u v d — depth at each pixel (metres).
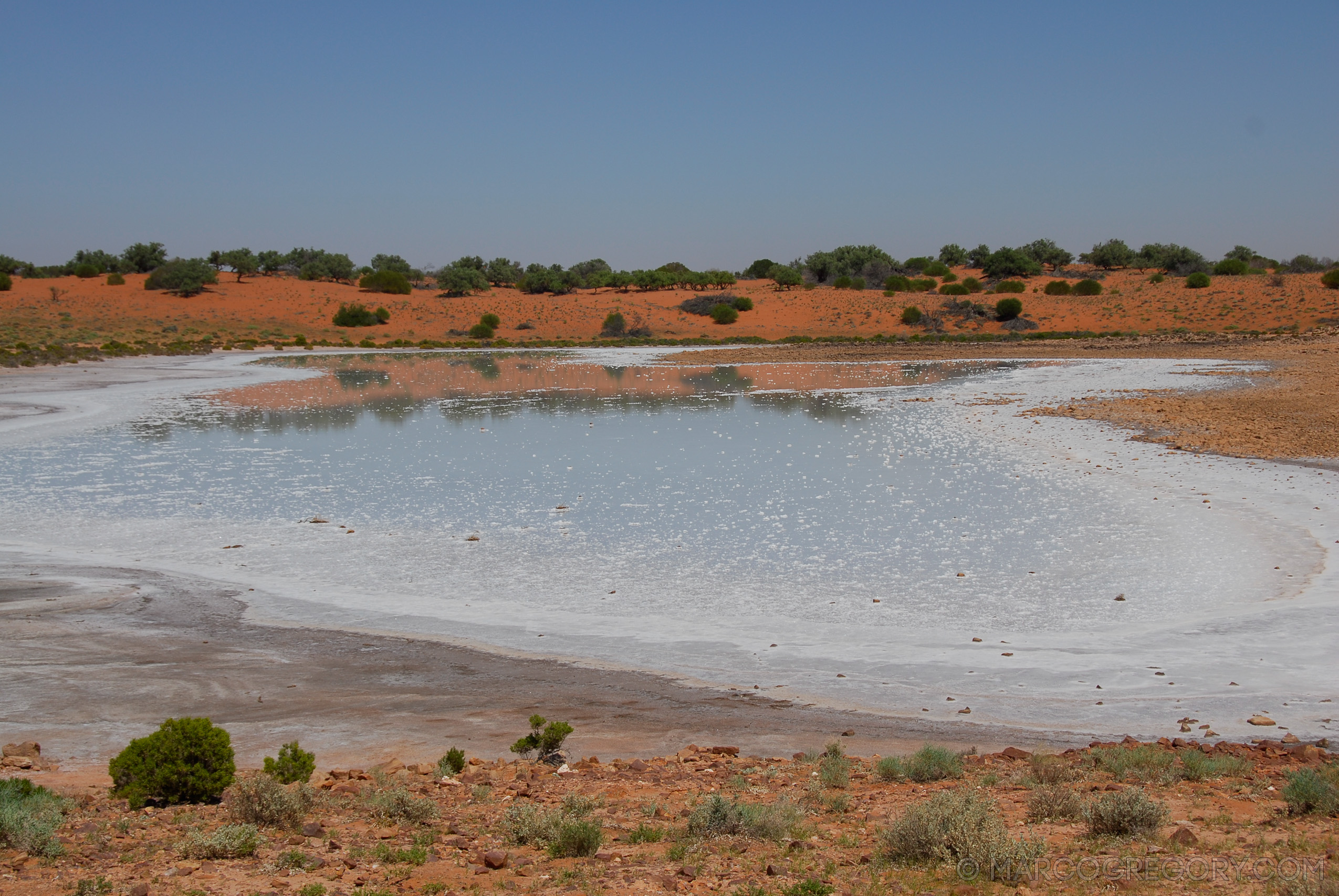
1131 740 8.34
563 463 24.67
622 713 9.44
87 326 91.19
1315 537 15.77
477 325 98.94
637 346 86.38
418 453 26.45
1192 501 18.86
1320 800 6.26
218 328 95.94
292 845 5.92
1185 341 74.19
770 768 7.82
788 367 60.09
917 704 9.57
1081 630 11.75
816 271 143.50
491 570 14.76
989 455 25.08
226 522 18.06
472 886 5.09
